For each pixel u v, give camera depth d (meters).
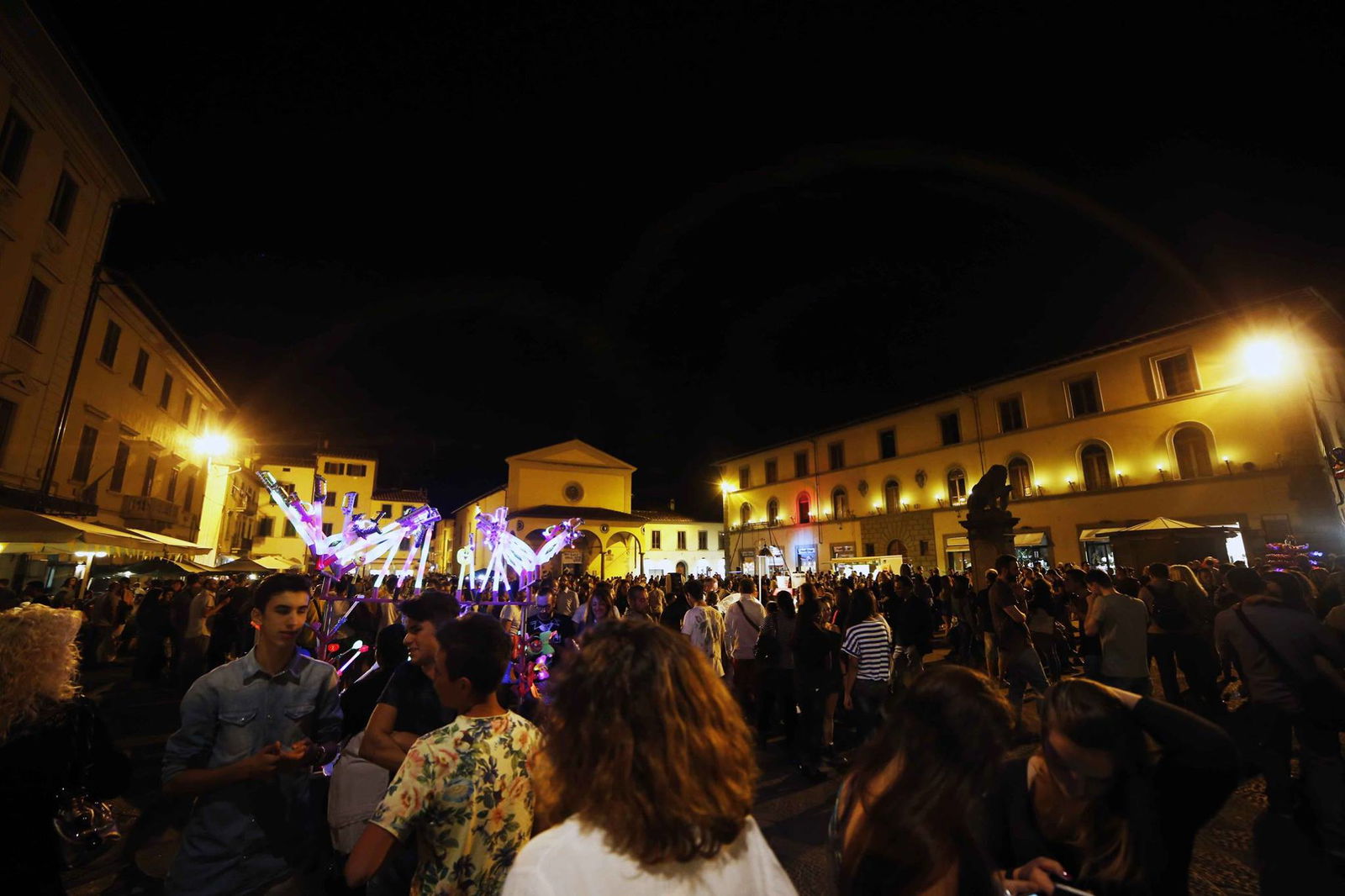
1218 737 1.82
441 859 1.92
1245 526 22.78
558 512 39.56
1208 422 24.31
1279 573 4.78
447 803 1.94
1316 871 4.14
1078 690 1.90
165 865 4.62
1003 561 9.93
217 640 10.36
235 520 35.91
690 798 1.22
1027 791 2.03
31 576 15.24
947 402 33.91
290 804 2.93
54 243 14.63
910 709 1.74
